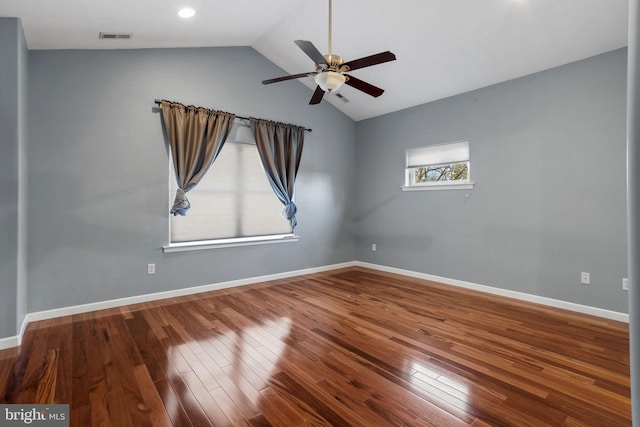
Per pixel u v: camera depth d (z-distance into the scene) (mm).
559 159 3607
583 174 3451
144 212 3811
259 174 4777
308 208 5301
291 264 5105
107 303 3588
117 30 3207
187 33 3680
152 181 3857
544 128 3711
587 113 3416
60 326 3068
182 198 3939
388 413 1830
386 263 5473
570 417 1797
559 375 2219
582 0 2840
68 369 2287
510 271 4008
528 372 2258
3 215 2633
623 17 2912
